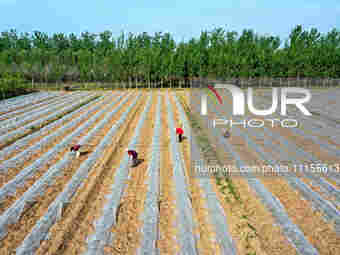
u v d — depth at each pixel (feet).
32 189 35.37
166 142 54.13
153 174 39.34
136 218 29.37
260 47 194.90
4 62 178.91
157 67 167.53
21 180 38.01
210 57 168.86
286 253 23.98
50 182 37.37
